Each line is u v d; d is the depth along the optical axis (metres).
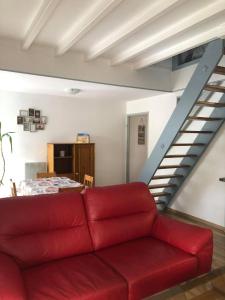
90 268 1.98
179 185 4.52
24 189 3.77
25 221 2.08
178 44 3.39
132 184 2.75
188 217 4.56
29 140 5.25
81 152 5.48
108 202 2.47
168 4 2.25
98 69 4.00
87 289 1.71
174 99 4.86
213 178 4.09
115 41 3.05
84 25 2.65
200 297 1.79
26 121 5.19
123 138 6.38
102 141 6.10
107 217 2.47
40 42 3.37
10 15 2.60
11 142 4.96
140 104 5.84
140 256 2.17
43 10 2.35
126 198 2.59
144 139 6.34
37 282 1.77
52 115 5.45
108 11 2.32
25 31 3.01
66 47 3.21
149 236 2.66
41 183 3.88
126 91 4.83
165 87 4.69
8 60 3.32
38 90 4.87
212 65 2.81
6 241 1.98
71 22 2.76
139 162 6.48
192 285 1.93
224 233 3.87
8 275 1.61
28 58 3.45
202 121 4.15
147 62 3.96
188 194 4.57
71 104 5.64
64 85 4.35
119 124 6.30
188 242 2.29
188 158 4.30
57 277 1.84
